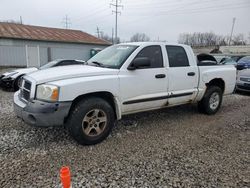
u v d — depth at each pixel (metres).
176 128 4.59
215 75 5.45
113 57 4.27
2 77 8.49
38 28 26.72
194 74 4.98
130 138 4.00
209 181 2.76
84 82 3.42
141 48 4.21
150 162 3.17
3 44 20.22
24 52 20.91
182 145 3.77
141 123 4.84
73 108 3.47
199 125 4.83
